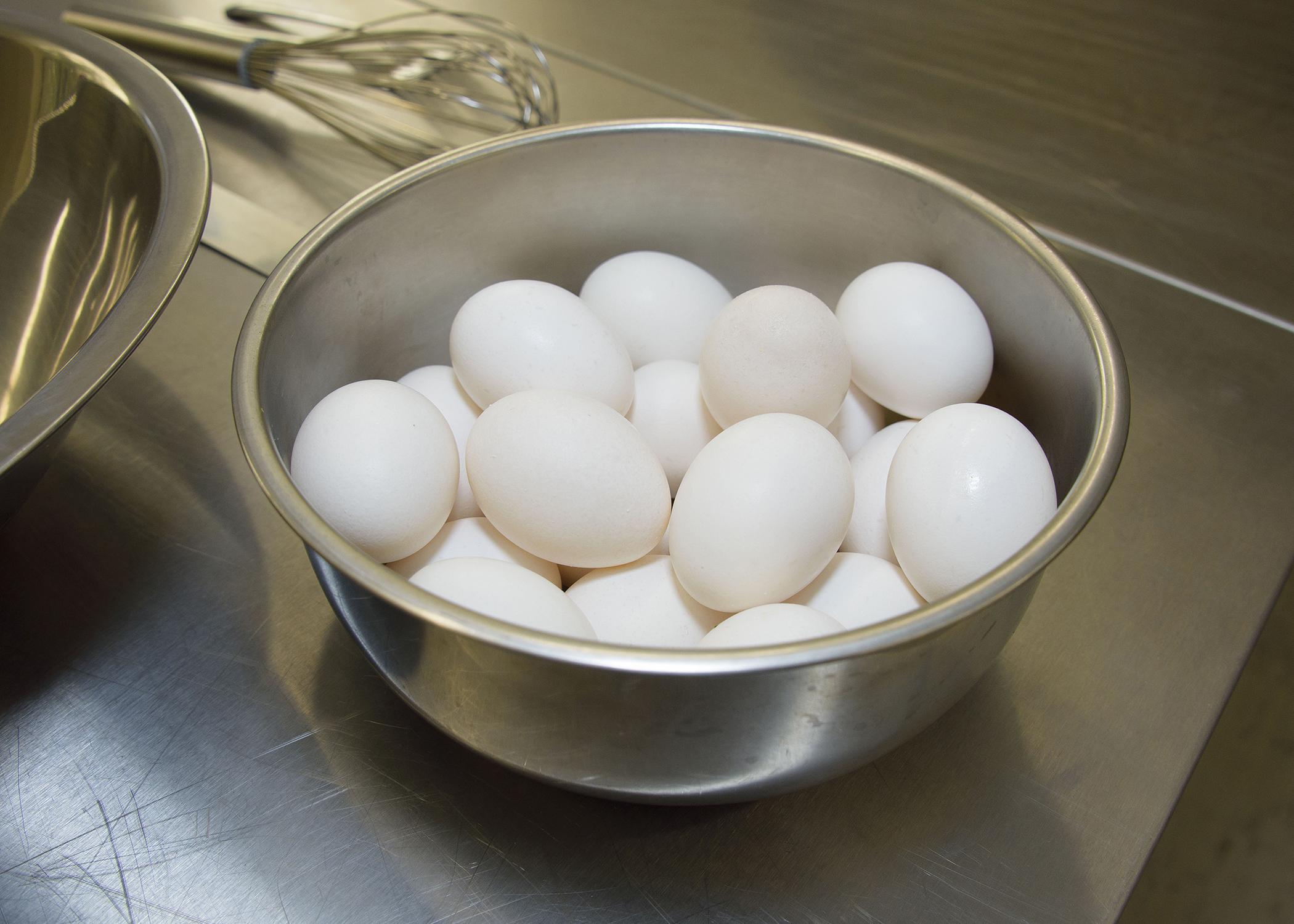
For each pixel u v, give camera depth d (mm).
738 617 433
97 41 541
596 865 425
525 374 479
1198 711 458
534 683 368
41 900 421
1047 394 470
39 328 532
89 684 461
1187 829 696
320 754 446
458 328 488
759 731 375
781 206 512
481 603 422
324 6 738
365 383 461
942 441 445
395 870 425
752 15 737
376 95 649
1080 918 418
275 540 498
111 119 523
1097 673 466
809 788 439
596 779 391
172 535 498
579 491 446
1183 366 556
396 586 362
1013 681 463
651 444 502
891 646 354
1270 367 556
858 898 421
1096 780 443
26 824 434
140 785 441
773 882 423
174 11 732
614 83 681
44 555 492
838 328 481
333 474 442
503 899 420
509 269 520
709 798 397
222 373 547
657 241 533
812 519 440
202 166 483
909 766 444
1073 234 606
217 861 427
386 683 406
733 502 438
